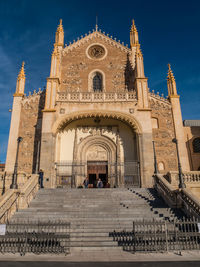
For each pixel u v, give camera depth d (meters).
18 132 27.53
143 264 7.82
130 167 26.75
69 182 26.17
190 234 10.04
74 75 31.62
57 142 26.98
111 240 11.12
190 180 18.72
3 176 18.62
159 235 9.99
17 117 28.19
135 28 35.03
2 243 10.06
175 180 18.61
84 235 11.51
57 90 27.30
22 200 15.15
